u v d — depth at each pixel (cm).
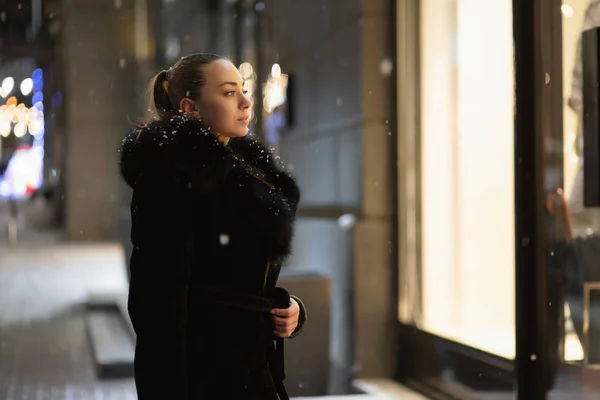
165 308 355
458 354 882
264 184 398
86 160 3616
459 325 930
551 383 718
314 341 939
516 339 744
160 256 357
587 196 673
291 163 1391
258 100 1725
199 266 384
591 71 666
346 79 1099
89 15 3581
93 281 2197
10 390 1016
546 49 726
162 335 354
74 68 3591
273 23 1535
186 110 414
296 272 1012
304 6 1297
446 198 970
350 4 1080
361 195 1046
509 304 838
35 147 4653
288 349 934
